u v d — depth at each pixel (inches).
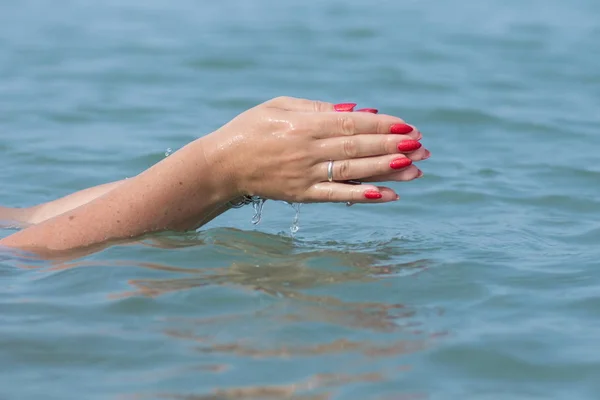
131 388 135.8
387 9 629.9
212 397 133.0
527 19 593.6
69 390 135.5
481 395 135.0
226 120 357.7
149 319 159.2
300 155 173.5
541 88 418.3
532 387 138.3
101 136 326.6
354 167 172.9
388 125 172.1
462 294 173.3
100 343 150.3
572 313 165.9
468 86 421.1
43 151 303.7
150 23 578.2
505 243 210.5
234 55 484.4
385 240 209.6
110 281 175.2
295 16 603.5
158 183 190.2
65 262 185.3
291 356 145.6
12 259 187.2
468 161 299.6
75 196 227.0
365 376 139.3
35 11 613.9
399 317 161.3
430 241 209.9
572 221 234.1
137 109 370.6
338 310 162.9
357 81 430.3
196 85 419.2
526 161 299.4
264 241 200.7
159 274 178.1
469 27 568.4
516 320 162.1
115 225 193.0
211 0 663.8
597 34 547.2
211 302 165.5
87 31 550.3
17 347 148.9
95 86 412.8
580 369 143.6
